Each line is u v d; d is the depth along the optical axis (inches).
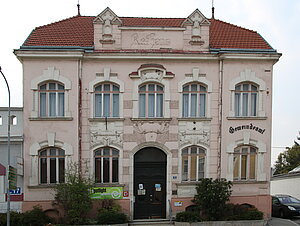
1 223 558.9
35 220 567.2
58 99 637.3
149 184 662.5
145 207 658.2
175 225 603.2
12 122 628.1
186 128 652.7
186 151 661.3
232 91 659.4
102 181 644.1
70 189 572.4
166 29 658.2
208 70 660.7
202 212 629.6
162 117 650.2
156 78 647.8
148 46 657.0
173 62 653.9
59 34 676.1
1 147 623.2
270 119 668.7
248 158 670.5
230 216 610.2
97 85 645.9
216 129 658.8
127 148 641.6
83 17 778.8
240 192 660.1
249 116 663.1
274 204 764.0
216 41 699.4
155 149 666.8
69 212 576.4
